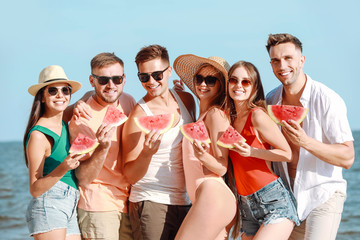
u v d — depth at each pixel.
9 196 24.84
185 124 4.73
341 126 4.80
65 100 4.75
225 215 4.66
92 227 4.90
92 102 5.13
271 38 4.95
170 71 5.08
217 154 4.71
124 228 5.18
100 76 4.87
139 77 4.98
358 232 15.27
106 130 4.46
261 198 4.69
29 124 4.74
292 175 5.04
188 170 4.84
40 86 4.64
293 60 4.87
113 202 4.99
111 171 5.00
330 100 4.84
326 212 4.82
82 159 4.91
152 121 4.76
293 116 4.61
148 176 4.99
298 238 5.08
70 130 4.92
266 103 5.38
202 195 4.65
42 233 4.57
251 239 4.93
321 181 4.84
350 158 4.71
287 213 4.65
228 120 4.86
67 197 4.70
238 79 4.72
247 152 4.44
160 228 4.95
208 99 5.02
